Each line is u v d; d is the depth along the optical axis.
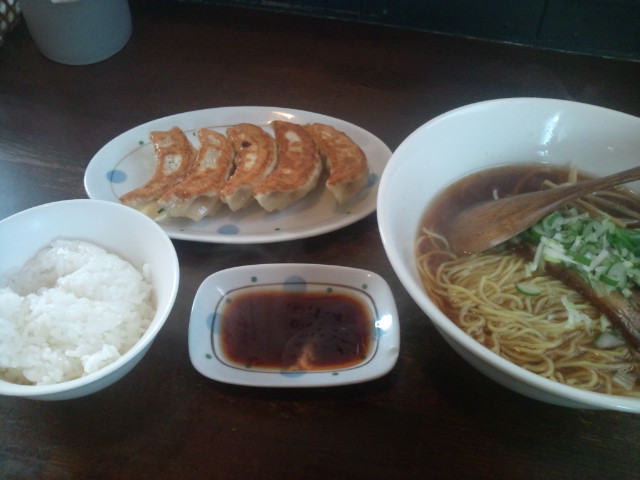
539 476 0.25
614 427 0.27
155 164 0.42
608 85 0.51
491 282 0.31
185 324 0.31
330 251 0.36
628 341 0.28
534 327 0.29
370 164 0.41
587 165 0.34
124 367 0.25
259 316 0.32
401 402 0.28
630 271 0.28
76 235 0.31
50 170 0.41
